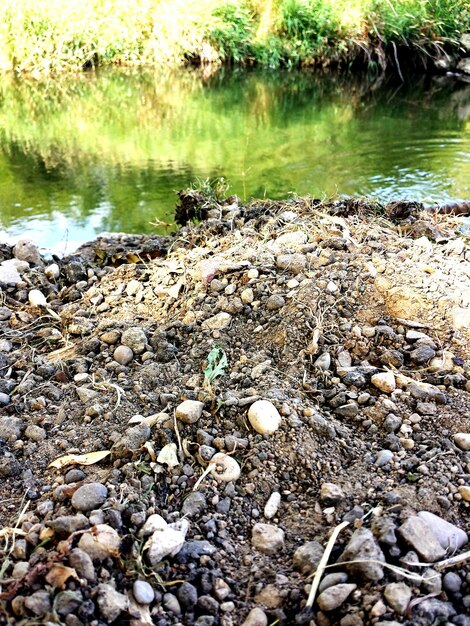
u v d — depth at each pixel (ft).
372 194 4.31
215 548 1.53
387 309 2.26
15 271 2.84
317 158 5.09
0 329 2.46
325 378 2.00
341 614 1.35
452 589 1.40
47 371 2.15
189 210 3.46
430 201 4.14
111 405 1.95
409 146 5.38
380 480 1.68
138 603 1.39
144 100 7.14
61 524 1.51
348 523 1.56
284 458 1.73
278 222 2.95
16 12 8.09
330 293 2.29
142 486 1.65
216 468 1.70
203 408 1.87
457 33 8.43
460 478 1.66
